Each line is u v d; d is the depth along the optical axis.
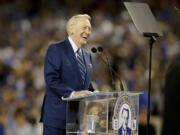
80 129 7.96
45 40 26.70
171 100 6.66
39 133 18.22
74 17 9.43
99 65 20.44
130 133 8.31
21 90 22.23
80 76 9.27
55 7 31.27
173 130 6.63
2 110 18.30
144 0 29.78
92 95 7.84
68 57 9.23
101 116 7.89
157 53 23.92
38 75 22.92
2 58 25.47
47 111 9.07
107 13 30.20
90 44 24.56
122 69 21.52
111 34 26.52
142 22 9.16
